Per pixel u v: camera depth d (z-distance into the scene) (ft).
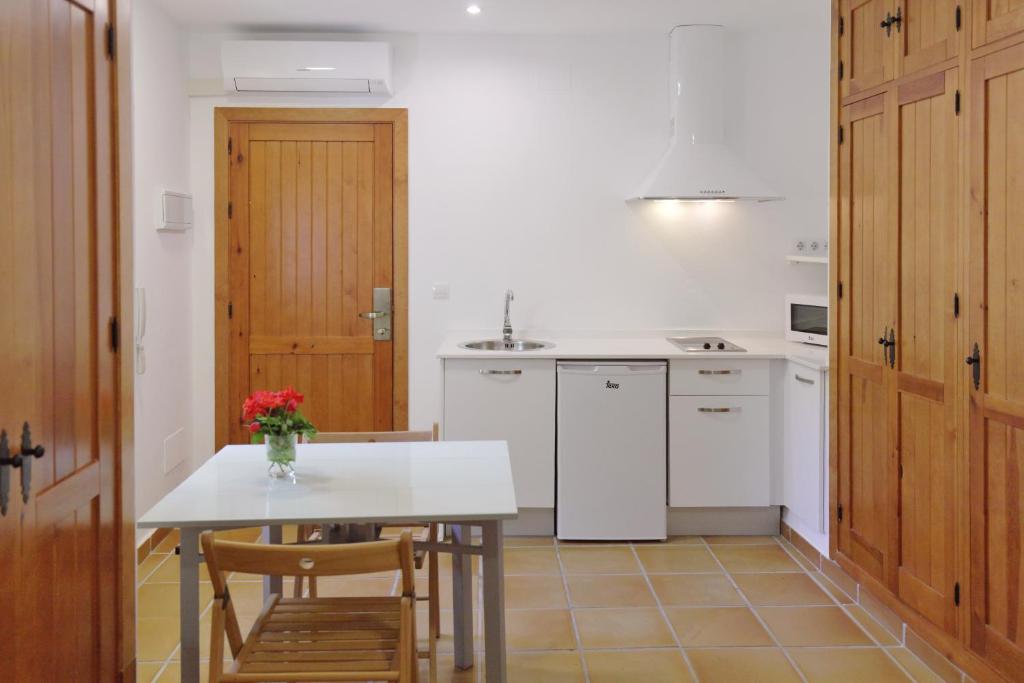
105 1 7.84
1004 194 8.50
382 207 17.21
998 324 8.66
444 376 15.29
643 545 15.11
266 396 8.93
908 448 10.58
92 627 7.70
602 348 15.85
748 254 17.33
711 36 16.38
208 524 7.63
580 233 17.28
